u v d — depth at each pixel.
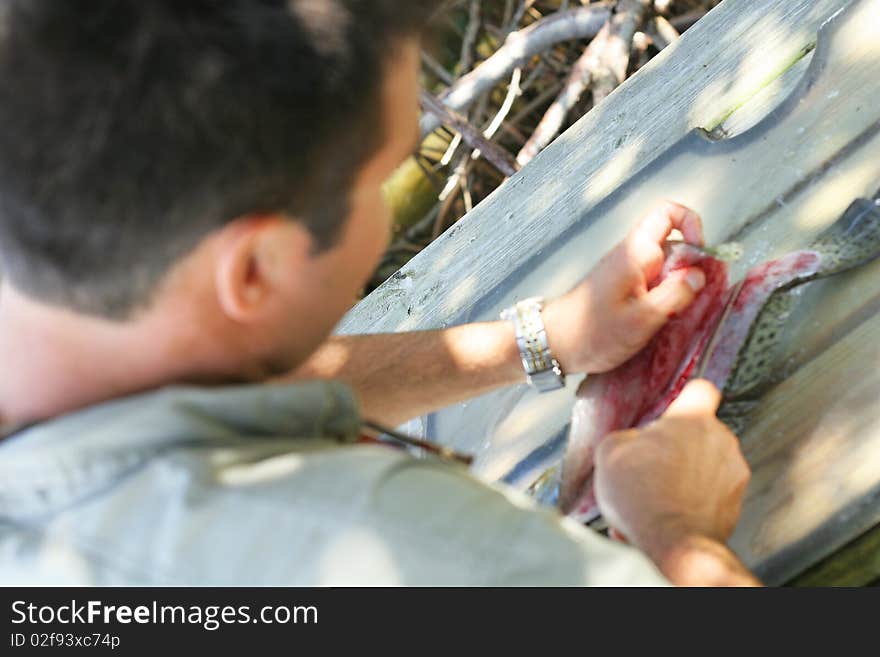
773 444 1.11
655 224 1.17
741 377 1.14
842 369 1.11
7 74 0.66
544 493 1.28
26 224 0.69
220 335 0.77
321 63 0.69
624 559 0.74
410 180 3.37
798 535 1.05
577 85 2.55
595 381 1.22
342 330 1.72
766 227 1.32
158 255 0.70
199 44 0.66
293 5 0.68
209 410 0.76
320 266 0.78
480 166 3.29
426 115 2.96
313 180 0.72
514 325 1.23
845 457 1.06
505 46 2.82
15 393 0.79
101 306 0.73
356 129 0.73
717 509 0.96
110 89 0.65
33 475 0.74
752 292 1.16
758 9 1.59
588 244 1.51
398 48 0.74
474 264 1.63
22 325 0.76
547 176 1.65
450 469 0.78
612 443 1.00
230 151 0.67
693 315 1.17
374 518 0.71
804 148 1.36
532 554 0.72
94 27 0.65
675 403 1.06
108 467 0.73
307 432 0.81
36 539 0.74
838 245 1.18
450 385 1.28
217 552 0.71
